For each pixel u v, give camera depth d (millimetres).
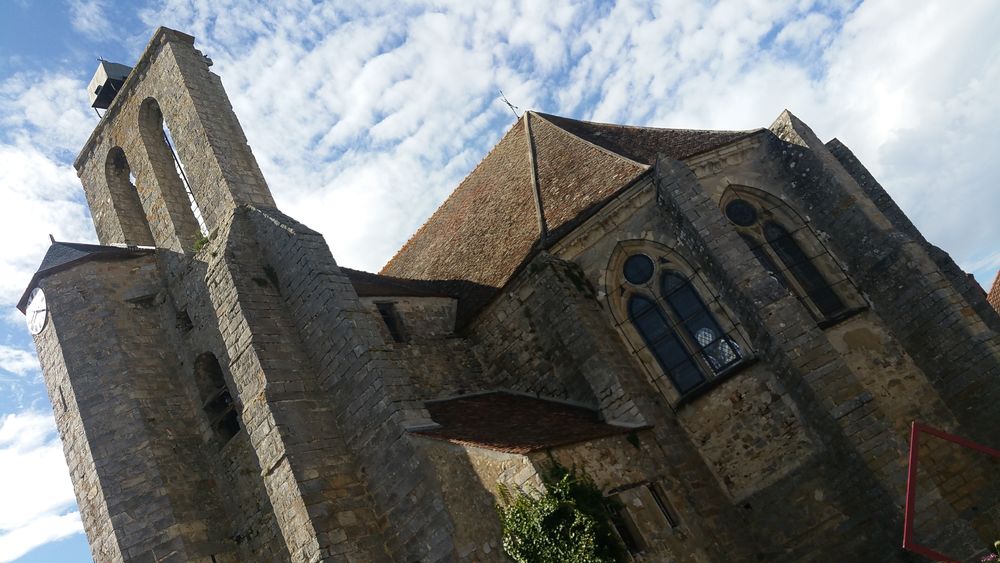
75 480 19125
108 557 18000
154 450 19109
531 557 14211
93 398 19344
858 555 16797
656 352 19688
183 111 21375
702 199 18750
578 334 19094
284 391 17312
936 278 18609
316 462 16688
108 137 24078
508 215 23438
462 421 17688
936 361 18312
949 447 17656
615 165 20906
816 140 20797
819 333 17203
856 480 16781
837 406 16672
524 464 14539
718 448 18594
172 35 22375
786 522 17672
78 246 21984
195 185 20859
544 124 25219
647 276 20000
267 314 18422
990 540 16734
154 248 21859
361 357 17234
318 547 15633
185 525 18500
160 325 21188
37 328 20766
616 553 14164
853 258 19609
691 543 16484
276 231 19125
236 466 19156
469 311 21734
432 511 15781
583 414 18578
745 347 18703
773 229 20469
